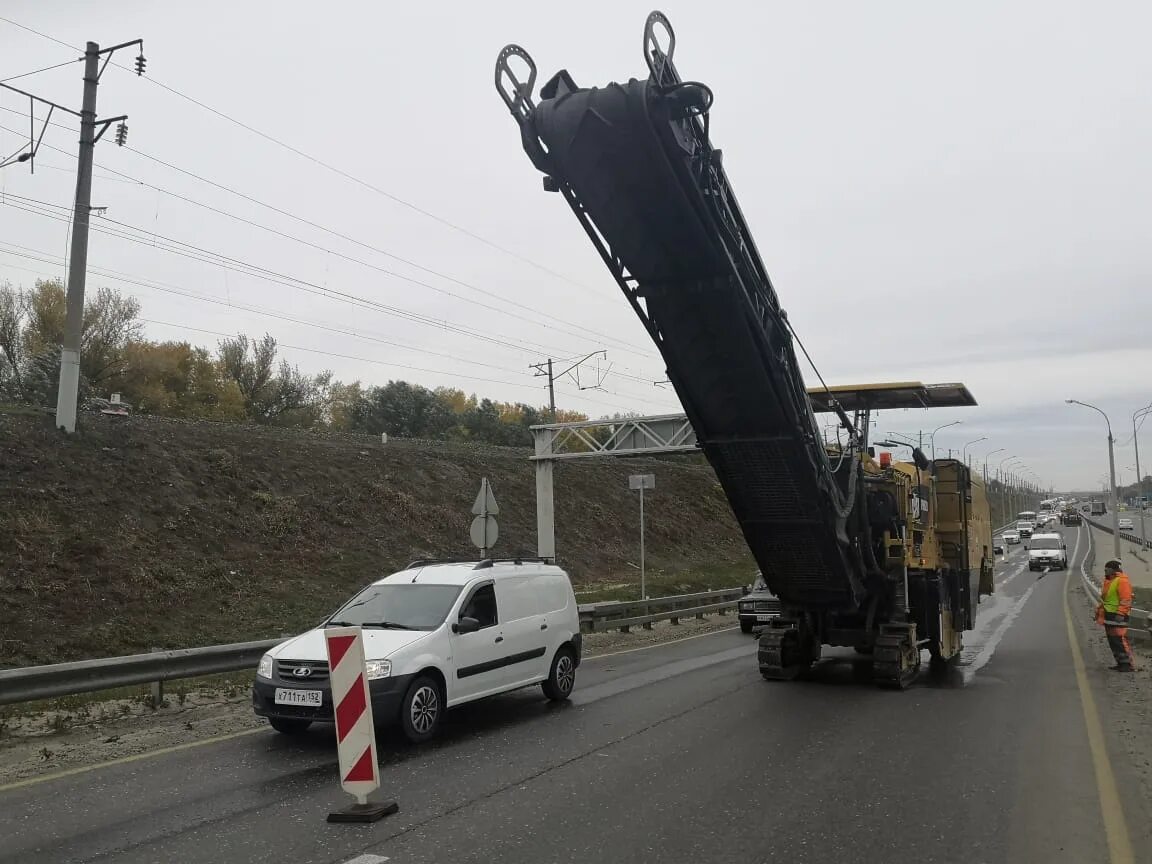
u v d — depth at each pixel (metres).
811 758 7.58
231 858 5.11
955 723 9.15
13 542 17.38
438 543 29.03
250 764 7.46
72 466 21.00
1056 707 10.05
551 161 8.59
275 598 20.45
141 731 8.83
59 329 39.69
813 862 5.04
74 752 7.89
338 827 5.69
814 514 10.95
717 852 5.20
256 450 28.06
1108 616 13.00
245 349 50.66
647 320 9.74
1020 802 6.23
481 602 9.62
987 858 5.10
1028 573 46.22
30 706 10.03
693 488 52.53
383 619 9.16
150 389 42.69
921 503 12.99
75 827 5.70
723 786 6.67
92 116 21.70
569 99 8.25
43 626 15.65
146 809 6.11
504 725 9.19
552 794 6.46
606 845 5.32
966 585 14.86
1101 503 119.69
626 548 39.75
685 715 9.65
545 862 5.03
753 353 9.71
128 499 21.14
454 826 5.70
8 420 21.45
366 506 28.39
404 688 8.12
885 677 11.42
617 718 9.52
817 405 14.33
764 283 9.88
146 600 17.91
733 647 16.75
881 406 14.88
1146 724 9.03
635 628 20.61
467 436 58.94
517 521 35.28
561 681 10.75
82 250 21.89
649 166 8.31
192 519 22.00
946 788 6.61
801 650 12.55
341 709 5.96
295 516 24.97
